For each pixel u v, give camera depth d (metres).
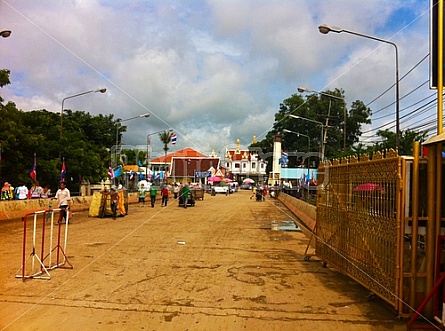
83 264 9.09
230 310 6.03
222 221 19.50
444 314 5.25
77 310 5.93
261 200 41.53
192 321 5.55
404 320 5.69
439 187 5.67
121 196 22.14
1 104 25.20
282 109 51.19
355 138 42.31
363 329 5.38
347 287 7.46
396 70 17.36
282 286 7.46
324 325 5.50
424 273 5.72
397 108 17.38
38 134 29.81
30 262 9.21
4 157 26.38
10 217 18.70
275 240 13.30
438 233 5.61
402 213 5.73
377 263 6.37
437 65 8.07
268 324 5.49
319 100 42.91
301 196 30.98
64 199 18.02
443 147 6.02
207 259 9.89
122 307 6.09
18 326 5.30
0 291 6.88
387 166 6.15
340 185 8.24
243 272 8.55
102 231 15.09
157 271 8.48
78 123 42.28
